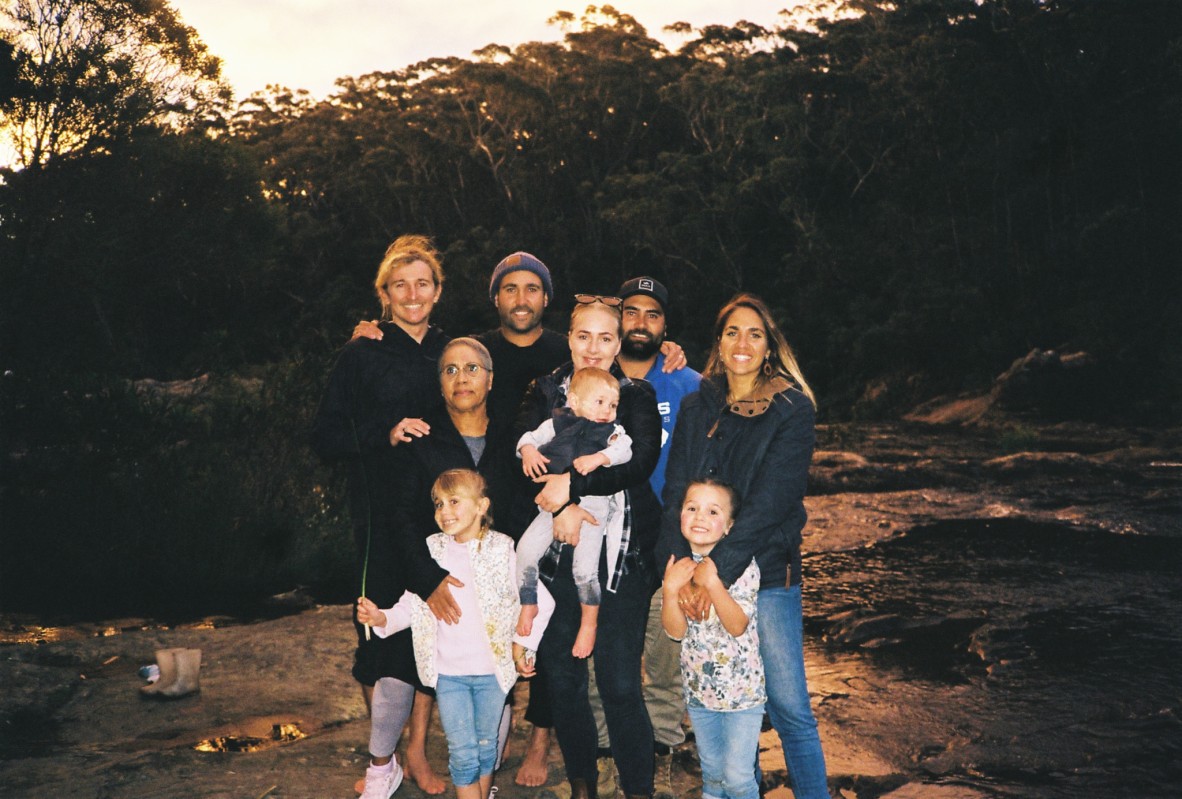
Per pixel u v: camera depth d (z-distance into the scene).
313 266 68.06
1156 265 40.66
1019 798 3.92
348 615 6.86
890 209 52.00
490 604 3.33
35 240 20.94
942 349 42.38
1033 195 48.94
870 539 10.05
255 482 10.31
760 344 3.31
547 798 3.75
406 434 3.53
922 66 55.00
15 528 9.18
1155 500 12.01
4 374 10.15
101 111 20.20
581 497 3.25
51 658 5.80
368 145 75.06
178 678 5.01
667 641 3.70
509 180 69.94
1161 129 45.94
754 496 3.14
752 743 3.17
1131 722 4.78
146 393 10.81
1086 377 30.45
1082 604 7.16
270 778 3.88
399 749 4.25
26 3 19.66
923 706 5.10
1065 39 48.84
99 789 3.77
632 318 3.79
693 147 68.94
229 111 23.33
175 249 22.95
